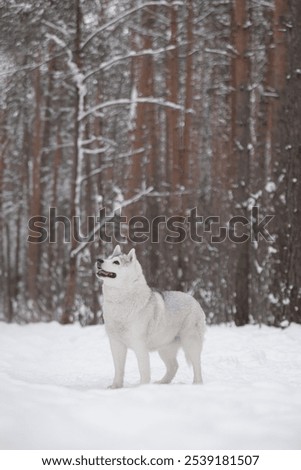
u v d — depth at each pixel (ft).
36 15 61.77
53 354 44.75
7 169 105.29
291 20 51.37
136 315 26.71
